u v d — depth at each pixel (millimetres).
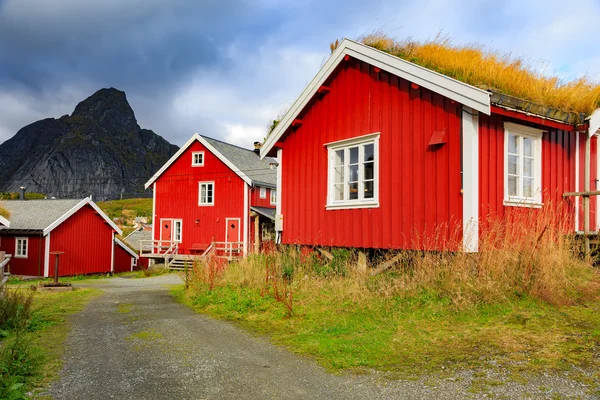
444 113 8969
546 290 6941
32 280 24844
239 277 11234
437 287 7613
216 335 7043
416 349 5582
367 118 10602
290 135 12758
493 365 4754
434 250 8898
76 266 28703
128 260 34562
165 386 4684
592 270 8430
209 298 10383
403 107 9805
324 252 11352
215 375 5008
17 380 4812
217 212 29125
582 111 10062
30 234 26562
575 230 9906
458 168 8625
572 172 10383
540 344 5242
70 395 4457
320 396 4277
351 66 11133
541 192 9602
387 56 9977
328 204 11391
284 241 12609
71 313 9883
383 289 8008
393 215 9820
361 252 10539
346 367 5125
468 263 7660
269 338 6703
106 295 14047
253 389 4527
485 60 10070
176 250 29656
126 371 5246
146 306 10805
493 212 8609
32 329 7793
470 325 6281
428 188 9141
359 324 6969
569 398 3834
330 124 11617
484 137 8695
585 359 4672
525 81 9656
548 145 9945
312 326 7207
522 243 7902
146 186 32344
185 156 30734
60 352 6215
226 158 28891
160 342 6695
